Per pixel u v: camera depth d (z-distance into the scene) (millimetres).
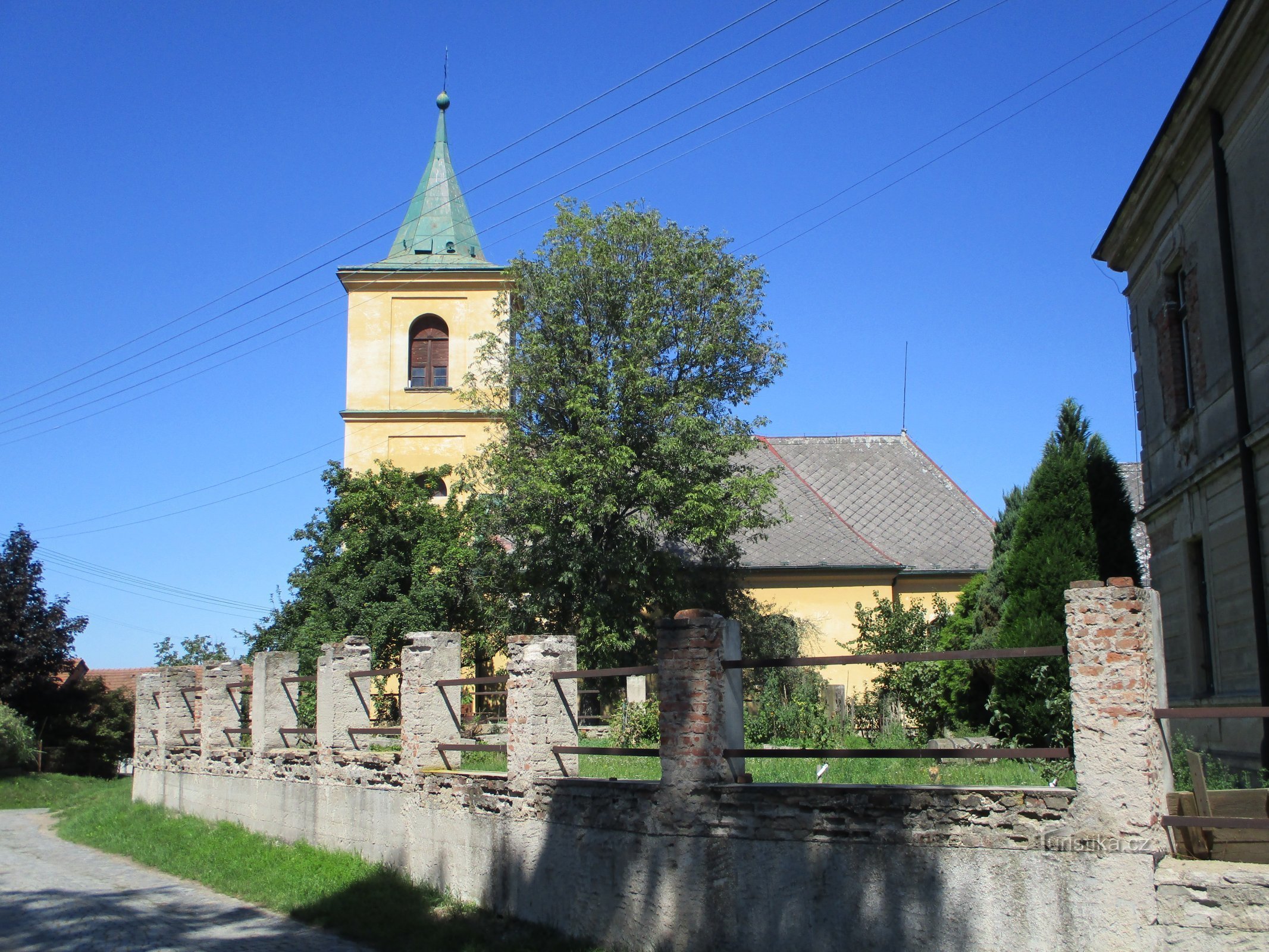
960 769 13406
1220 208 15977
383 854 14234
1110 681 7789
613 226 30141
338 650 16172
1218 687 16656
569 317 30125
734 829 9305
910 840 8398
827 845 8797
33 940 11922
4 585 46000
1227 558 16203
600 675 10820
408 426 38656
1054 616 14805
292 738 18453
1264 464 14867
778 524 33500
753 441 30625
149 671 25031
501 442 31625
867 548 36375
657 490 28312
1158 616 8227
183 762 21547
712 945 9289
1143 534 29609
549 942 10430
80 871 17109
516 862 11547
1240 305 15586
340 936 11766
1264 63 14445
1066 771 12133
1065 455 15562
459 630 32875
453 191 41969
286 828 16953
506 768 14078
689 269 30516
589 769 14680
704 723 9672
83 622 47344
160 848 18266
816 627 34969
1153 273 19547
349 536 32219
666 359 30469
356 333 39281
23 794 33594
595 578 29688
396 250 41281
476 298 39500
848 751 8844
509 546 32875
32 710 46094
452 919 11727
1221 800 8062
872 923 8500
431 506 33250
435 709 13898
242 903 13922
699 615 9852
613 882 10180
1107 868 7633
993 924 8000
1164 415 19219
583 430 28562
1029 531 15516
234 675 20672
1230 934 7293
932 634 25250
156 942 11617
